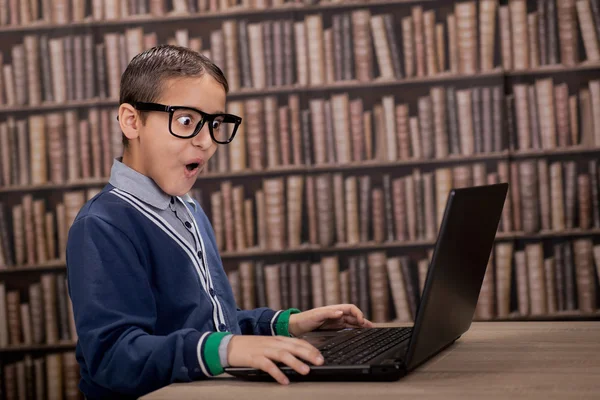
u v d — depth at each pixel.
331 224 3.08
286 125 3.08
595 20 2.98
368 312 3.08
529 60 3.01
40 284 3.11
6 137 3.10
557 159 3.02
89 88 3.09
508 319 3.04
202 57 1.13
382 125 3.06
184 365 0.88
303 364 0.84
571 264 3.02
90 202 1.09
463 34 3.02
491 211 1.05
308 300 3.09
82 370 1.06
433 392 0.77
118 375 0.92
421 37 3.03
